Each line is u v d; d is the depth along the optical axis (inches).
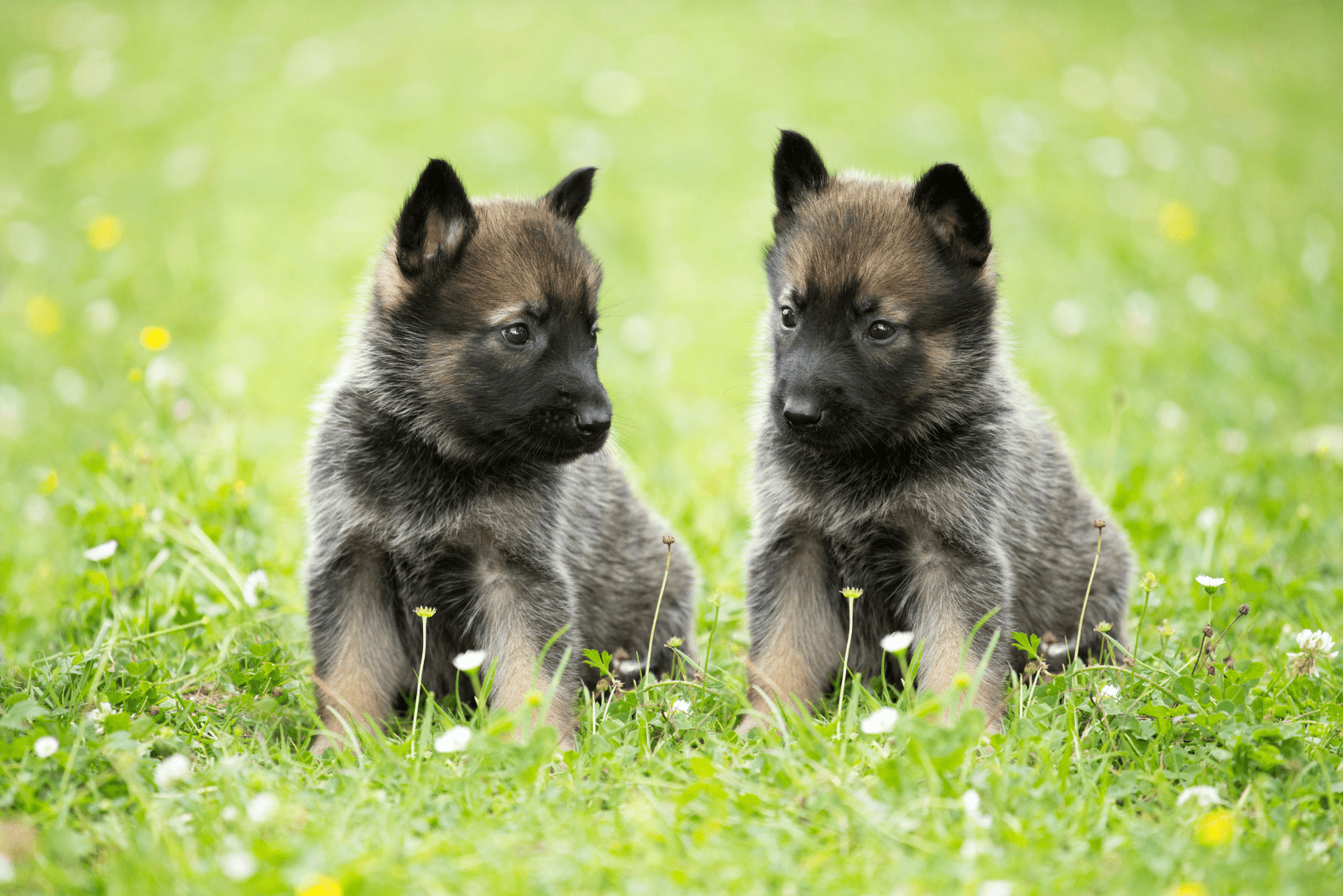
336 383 332.5
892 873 211.0
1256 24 1348.4
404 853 217.0
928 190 324.2
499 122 972.6
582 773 251.1
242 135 970.1
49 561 434.0
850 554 334.3
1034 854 215.6
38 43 1223.5
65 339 681.6
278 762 273.1
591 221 815.1
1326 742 265.9
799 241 326.6
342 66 1111.6
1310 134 1005.2
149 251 780.6
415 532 317.4
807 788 240.7
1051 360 608.7
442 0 1333.7
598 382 313.4
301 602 370.9
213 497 410.3
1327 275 693.9
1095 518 362.3
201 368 636.7
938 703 253.9
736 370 645.3
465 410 311.7
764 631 333.7
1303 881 209.3
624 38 1189.1
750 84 1065.5
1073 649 352.5
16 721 259.0
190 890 202.2
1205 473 480.7
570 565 337.7
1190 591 370.6
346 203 839.7
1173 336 640.4
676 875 210.8
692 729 284.7
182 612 352.2
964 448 323.9
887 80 1082.1
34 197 902.4
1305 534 417.4
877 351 314.8
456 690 325.1
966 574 321.4
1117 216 816.9
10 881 205.3
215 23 1261.1
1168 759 265.7
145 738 268.1
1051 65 1138.0
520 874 207.8
